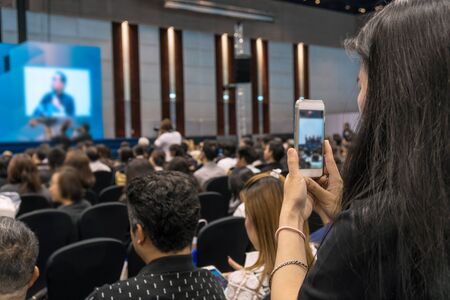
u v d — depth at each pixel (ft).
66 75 34.40
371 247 1.69
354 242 1.72
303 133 2.86
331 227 1.88
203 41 44.80
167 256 3.96
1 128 31.78
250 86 47.24
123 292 3.60
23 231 3.65
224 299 3.95
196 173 16.67
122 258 7.63
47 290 6.97
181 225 3.96
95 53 35.83
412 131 1.71
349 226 1.76
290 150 2.52
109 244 7.35
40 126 33.17
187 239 4.03
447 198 1.61
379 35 1.89
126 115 40.93
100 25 38.83
